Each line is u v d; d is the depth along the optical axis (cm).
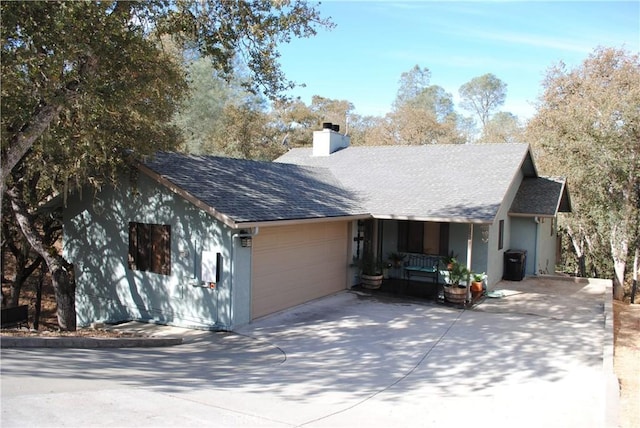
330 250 1525
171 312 1253
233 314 1152
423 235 1716
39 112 963
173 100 1498
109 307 1380
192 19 1145
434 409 650
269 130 4225
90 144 993
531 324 1216
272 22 1159
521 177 2011
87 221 1423
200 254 1195
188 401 592
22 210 1242
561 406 680
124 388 628
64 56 877
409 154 2064
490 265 1625
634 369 892
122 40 974
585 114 1950
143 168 1242
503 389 761
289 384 747
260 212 1195
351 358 940
